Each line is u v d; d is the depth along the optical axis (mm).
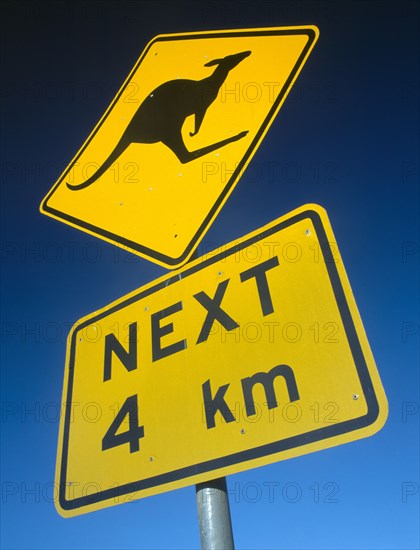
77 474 1325
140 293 1477
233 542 1065
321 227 1223
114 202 1659
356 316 1085
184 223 1510
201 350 1254
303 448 1019
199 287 1352
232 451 1097
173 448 1185
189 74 1715
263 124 1554
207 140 1587
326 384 1051
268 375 1126
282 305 1183
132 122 1738
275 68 1638
